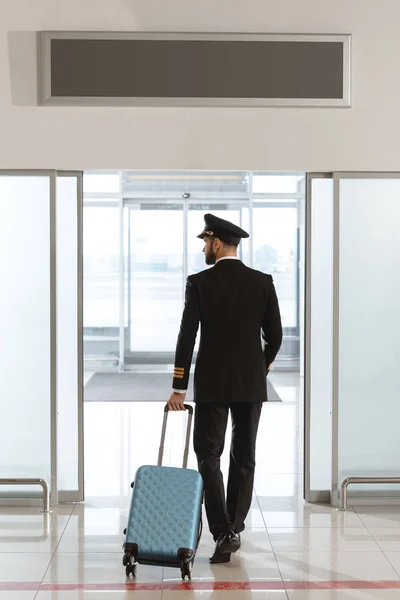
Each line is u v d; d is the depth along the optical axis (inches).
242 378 166.9
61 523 193.9
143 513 156.6
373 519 197.8
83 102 202.2
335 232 207.6
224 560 166.6
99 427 313.0
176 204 477.7
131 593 150.9
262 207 479.8
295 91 202.8
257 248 481.7
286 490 224.8
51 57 201.3
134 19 201.3
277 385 426.9
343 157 204.8
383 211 207.5
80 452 211.8
